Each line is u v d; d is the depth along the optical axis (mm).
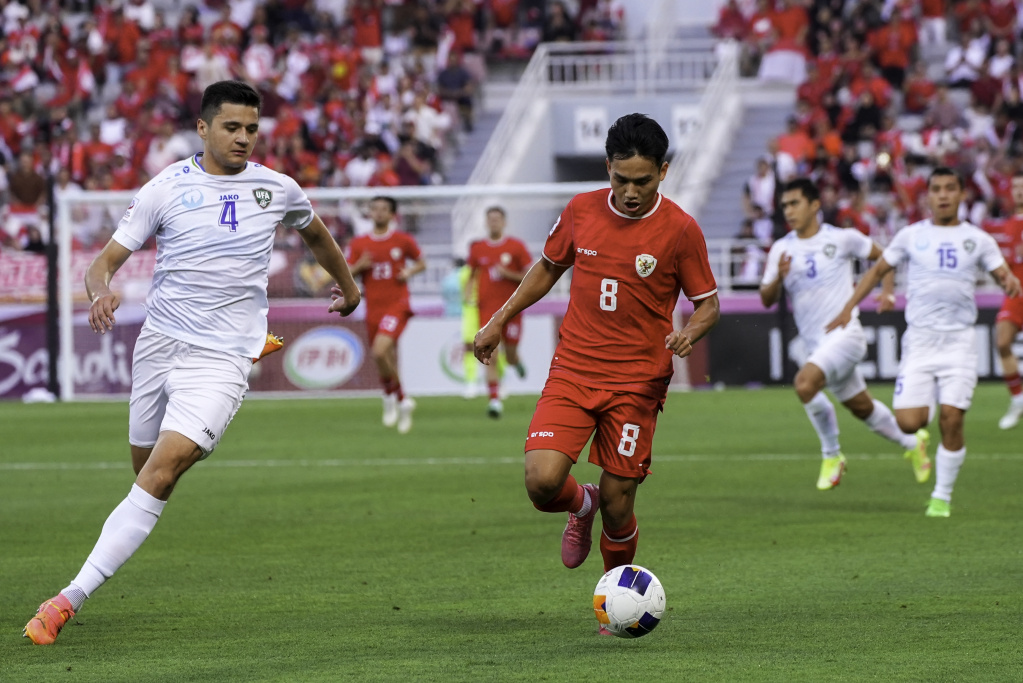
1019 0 100625
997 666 17094
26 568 25406
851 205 81562
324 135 95812
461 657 17875
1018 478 37844
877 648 18172
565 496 19734
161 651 18375
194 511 32844
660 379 19484
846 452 45281
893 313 75812
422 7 106438
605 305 19344
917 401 32000
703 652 18047
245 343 20141
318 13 106812
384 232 54375
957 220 31922
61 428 57062
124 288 76375
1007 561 25000
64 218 75250
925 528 29172
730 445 47656
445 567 25047
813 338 36156
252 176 20141
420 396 75375
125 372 76312
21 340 76188
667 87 103500
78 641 19047
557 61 102875
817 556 25750
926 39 102875
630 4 110562
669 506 32812
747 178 95250
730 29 104938
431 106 99875
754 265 77812
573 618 20453
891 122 91438
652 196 19047
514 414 62125
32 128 96312
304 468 41938
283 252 77312
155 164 91875
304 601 21938
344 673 17000
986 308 76375
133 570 24969
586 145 100562
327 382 77250
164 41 100750
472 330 72312
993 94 93250
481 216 84750
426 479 38906
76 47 101938
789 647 18297
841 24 101375
